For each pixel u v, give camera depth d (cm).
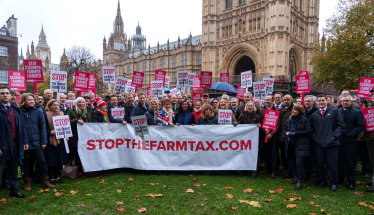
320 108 711
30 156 721
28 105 641
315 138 702
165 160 813
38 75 1002
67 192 638
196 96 1439
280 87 3775
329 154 683
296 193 649
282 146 858
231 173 845
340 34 2667
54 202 573
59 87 1062
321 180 713
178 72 1421
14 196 605
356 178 831
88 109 838
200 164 812
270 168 870
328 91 4119
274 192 650
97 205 553
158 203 563
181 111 864
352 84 2653
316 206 558
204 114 845
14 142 600
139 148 815
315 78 3105
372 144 701
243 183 727
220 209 537
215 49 4816
